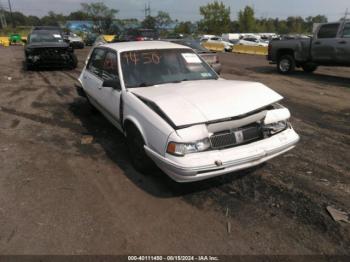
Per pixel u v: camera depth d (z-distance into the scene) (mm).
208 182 4012
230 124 3441
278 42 13531
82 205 3564
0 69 13953
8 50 25047
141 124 3842
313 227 3168
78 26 53156
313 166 4441
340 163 4543
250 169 4328
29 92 9195
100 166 4492
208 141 3361
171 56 4922
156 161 3639
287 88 10188
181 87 4145
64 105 7723
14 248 2908
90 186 3967
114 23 51562
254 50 25344
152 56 4832
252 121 3586
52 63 13570
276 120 3764
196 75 4824
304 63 13039
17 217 3352
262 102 3682
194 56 5086
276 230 3131
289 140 3791
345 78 12383
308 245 2932
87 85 6059
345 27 11375
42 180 4109
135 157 4262
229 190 3836
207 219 3311
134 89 4316
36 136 5648
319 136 5648
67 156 4816
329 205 3512
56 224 3240
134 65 4684
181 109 3453
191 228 3180
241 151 3424
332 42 11648
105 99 5055
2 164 4551
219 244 2957
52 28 15562
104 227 3193
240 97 3709
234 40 36219
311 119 6703
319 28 12180
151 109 3725
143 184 4004
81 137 5594
